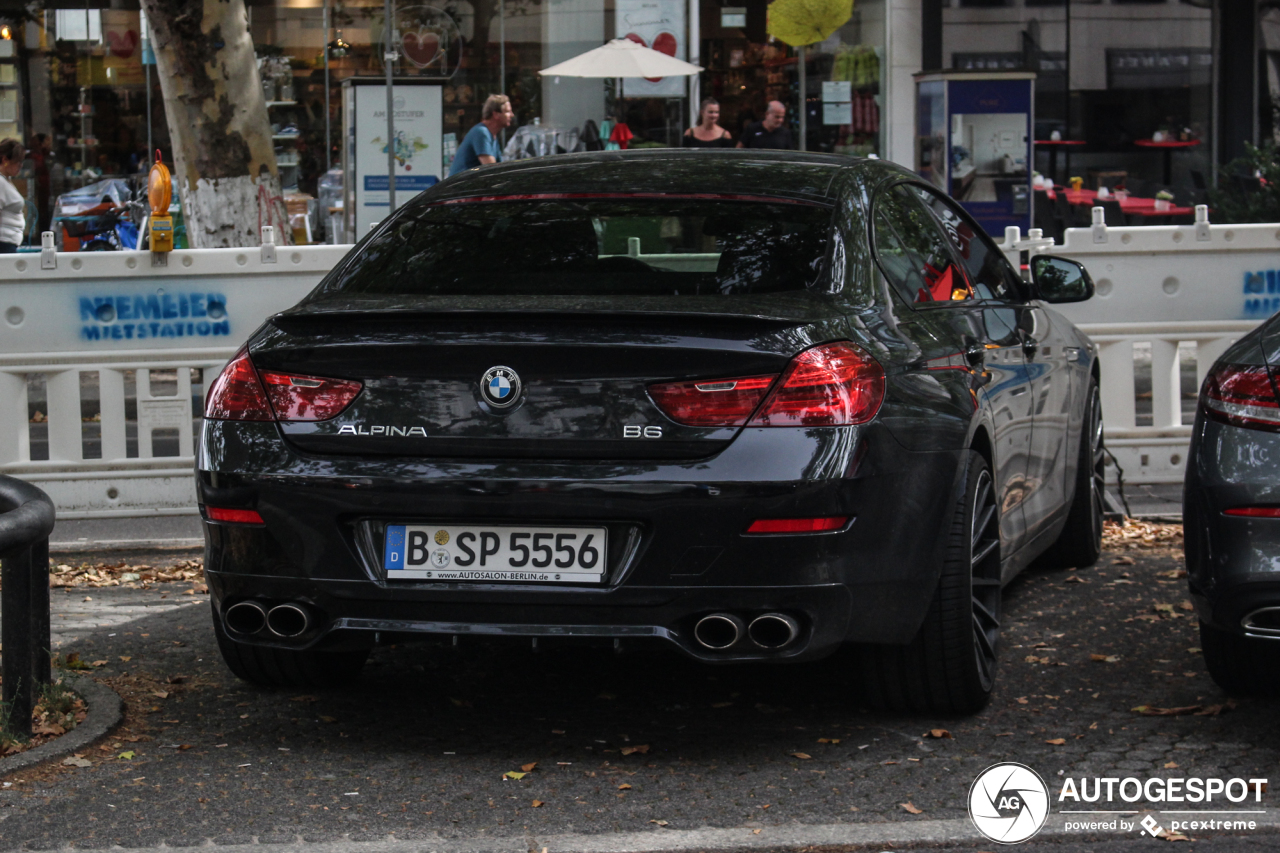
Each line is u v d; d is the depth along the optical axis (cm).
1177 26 1786
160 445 795
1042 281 600
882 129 1723
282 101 1634
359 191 1347
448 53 1653
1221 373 432
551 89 1666
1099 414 702
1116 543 733
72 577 671
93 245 1653
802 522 375
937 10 1723
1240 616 414
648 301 400
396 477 386
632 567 380
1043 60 1761
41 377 802
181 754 421
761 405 377
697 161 489
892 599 402
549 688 491
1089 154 1786
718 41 1686
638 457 379
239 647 473
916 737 435
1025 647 542
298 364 402
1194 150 1800
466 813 372
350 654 487
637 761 414
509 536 387
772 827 359
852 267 427
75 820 367
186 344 783
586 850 343
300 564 397
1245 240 830
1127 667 514
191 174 1143
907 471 399
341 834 357
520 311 384
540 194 471
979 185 1483
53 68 1659
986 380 475
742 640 386
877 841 351
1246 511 412
